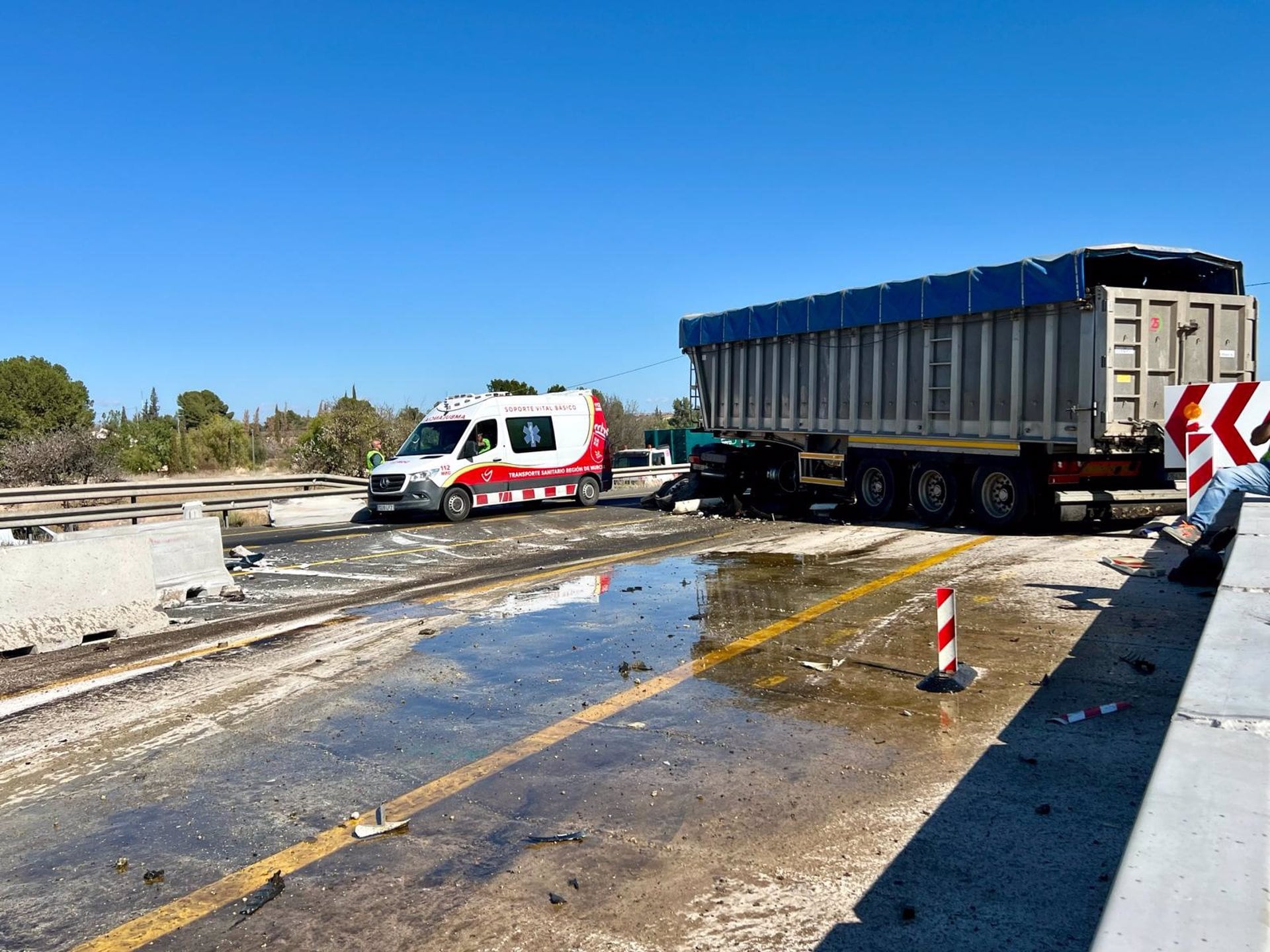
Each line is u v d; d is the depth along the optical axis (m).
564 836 4.21
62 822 4.62
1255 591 3.76
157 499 19.33
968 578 9.73
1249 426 9.87
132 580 9.09
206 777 5.12
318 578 11.88
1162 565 9.59
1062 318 12.23
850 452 16.38
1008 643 7.04
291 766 5.24
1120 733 5.12
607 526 16.73
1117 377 11.59
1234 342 12.20
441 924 3.53
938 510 14.46
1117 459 12.88
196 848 4.26
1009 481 13.20
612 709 6.00
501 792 4.75
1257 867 1.76
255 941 3.47
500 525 17.39
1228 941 1.55
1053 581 9.23
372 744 5.53
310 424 38.62
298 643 8.20
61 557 8.58
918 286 14.26
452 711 6.11
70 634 8.51
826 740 5.26
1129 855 1.84
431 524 17.72
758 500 19.09
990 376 13.35
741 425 18.95
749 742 5.29
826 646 7.28
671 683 6.51
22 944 3.52
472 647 7.76
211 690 6.80
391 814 4.54
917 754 4.97
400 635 8.30
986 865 3.78
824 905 3.54
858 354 15.84
